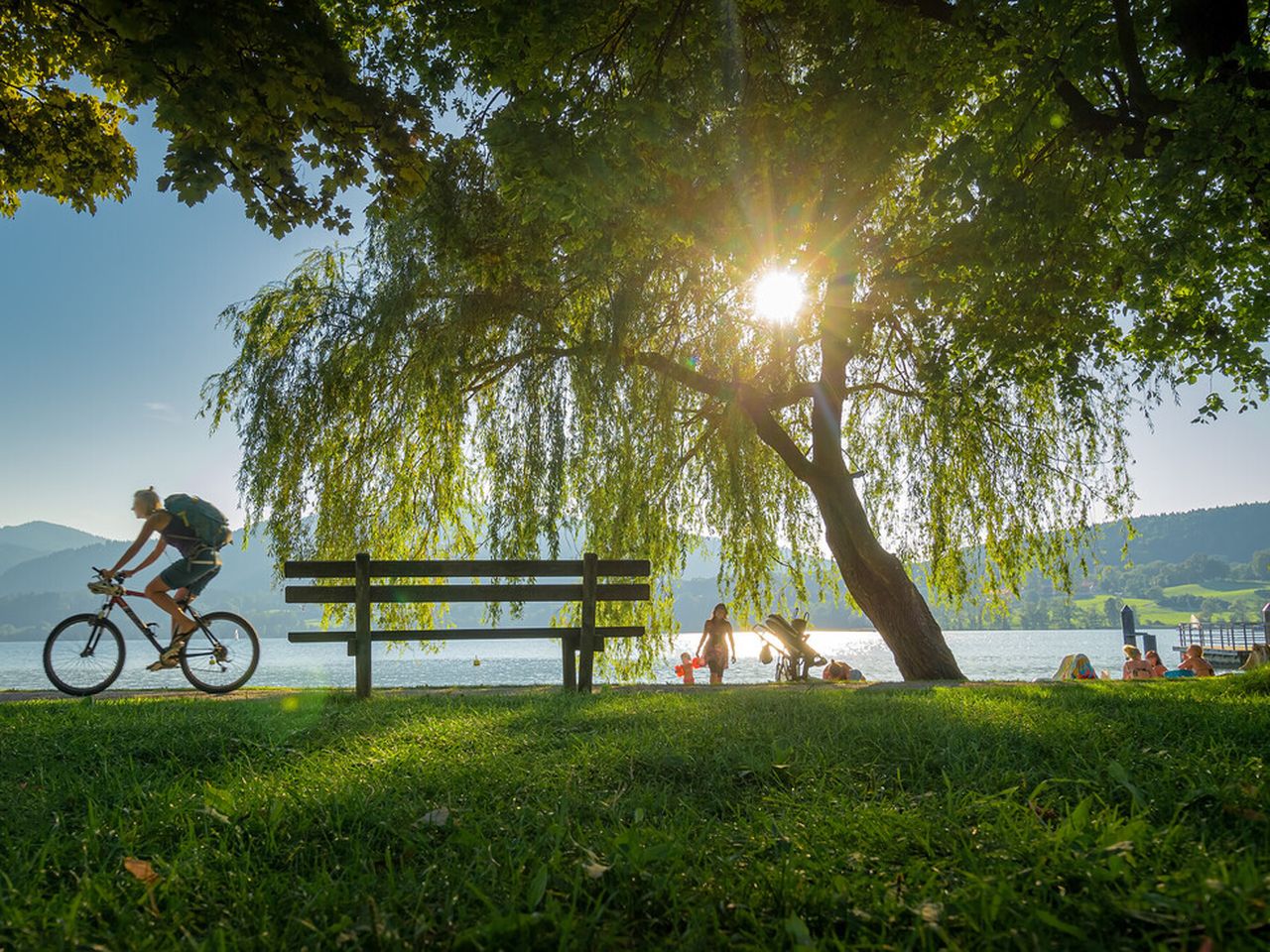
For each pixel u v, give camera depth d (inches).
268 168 263.6
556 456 520.4
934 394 443.2
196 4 227.5
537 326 538.6
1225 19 325.4
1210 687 308.2
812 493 579.8
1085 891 81.8
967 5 327.3
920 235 427.5
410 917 81.7
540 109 274.2
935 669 517.0
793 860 94.3
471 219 478.0
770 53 361.4
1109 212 392.5
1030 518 546.9
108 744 175.3
